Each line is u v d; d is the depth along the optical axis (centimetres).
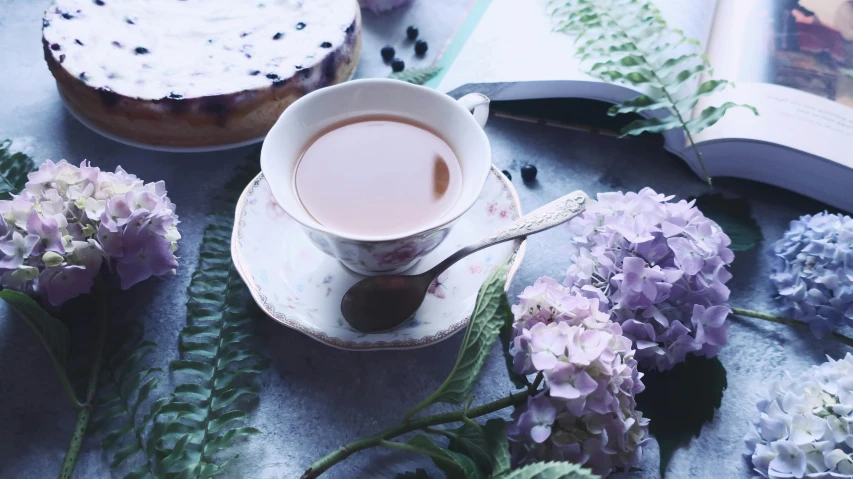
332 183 45
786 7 56
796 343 46
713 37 56
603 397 38
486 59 55
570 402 38
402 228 43
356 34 55
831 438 40
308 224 41
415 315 44
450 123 46
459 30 59
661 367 43
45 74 56
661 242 44
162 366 44
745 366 45
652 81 51
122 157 52
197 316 45
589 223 46
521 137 55
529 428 38
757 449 41
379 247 41
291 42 52
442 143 46
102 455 41
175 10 54
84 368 43
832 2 56
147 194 44
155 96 49
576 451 38
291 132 45
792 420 40
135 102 49
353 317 44
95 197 44
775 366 45
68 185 44
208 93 49
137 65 51
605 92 53
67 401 43
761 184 53
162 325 45
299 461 42
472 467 37
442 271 45
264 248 46
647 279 43
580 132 56
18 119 54
